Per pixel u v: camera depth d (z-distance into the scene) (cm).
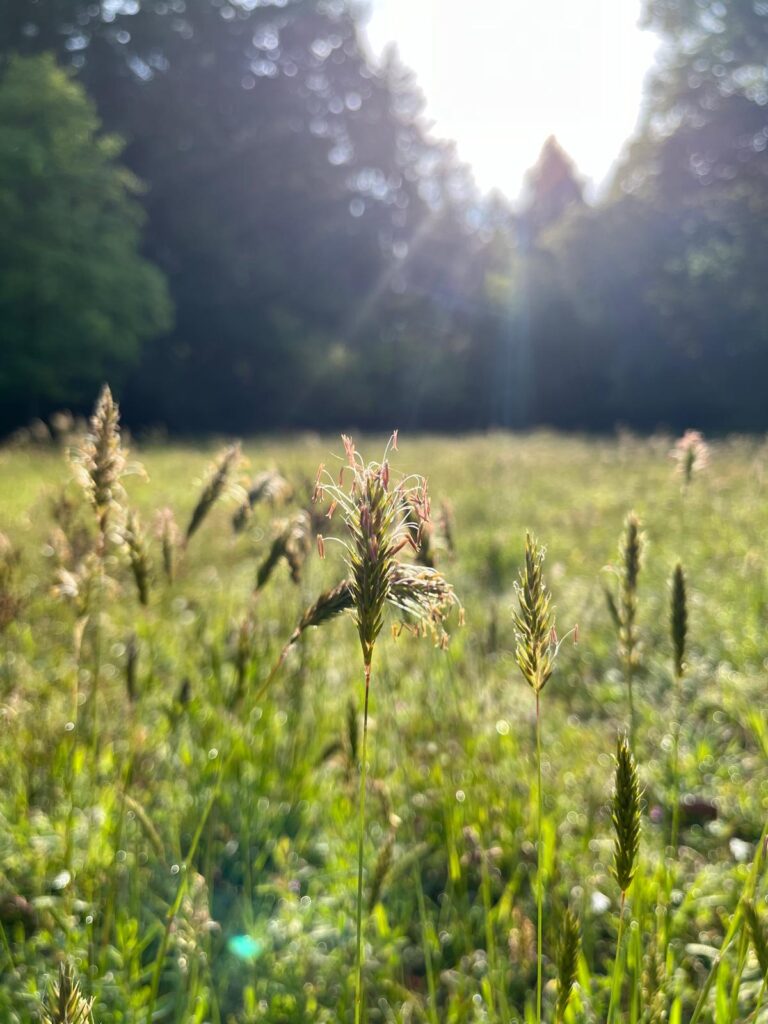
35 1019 32
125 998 34
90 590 38
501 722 57
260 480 42
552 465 215
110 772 49
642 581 95
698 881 42
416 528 21
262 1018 36
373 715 56
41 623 73
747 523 119
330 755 48
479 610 78
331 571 62
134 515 36
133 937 37
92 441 34
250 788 48
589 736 57
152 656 54
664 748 57
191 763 50
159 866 43
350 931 41
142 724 53
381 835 46
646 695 68
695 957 38
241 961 39
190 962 35
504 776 50
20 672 60
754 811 49
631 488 161
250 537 105
